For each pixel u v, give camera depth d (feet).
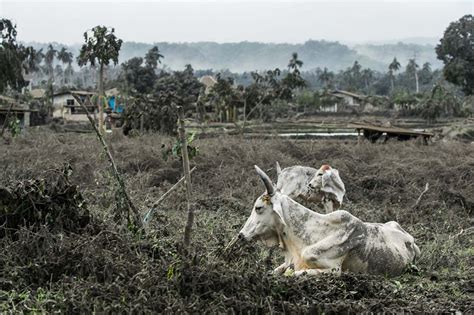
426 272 31.17
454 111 244.83
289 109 281.74
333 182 42.11
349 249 28.30
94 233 29.66
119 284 23.20
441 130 160.25
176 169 62.69
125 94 206.80
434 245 35.47
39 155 66.85
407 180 61.26
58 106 231.71
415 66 463.42
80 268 25.11
